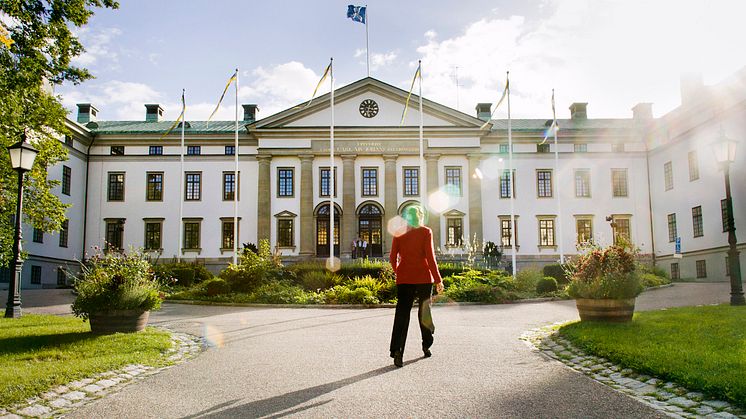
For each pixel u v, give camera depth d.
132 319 11.22
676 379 6.45
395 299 21.39
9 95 19.50
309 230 42.94
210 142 44.50
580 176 44.81
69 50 20.52
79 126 41.22
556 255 43.97
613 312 10.86
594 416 5.40
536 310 16.64
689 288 25.27
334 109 43.78
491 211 44.44
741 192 31.16
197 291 23.66
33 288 36.22
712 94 34.22
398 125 43.66
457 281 24.69
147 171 44.25
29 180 22.89
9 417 5.66
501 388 6.51
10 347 9.47
